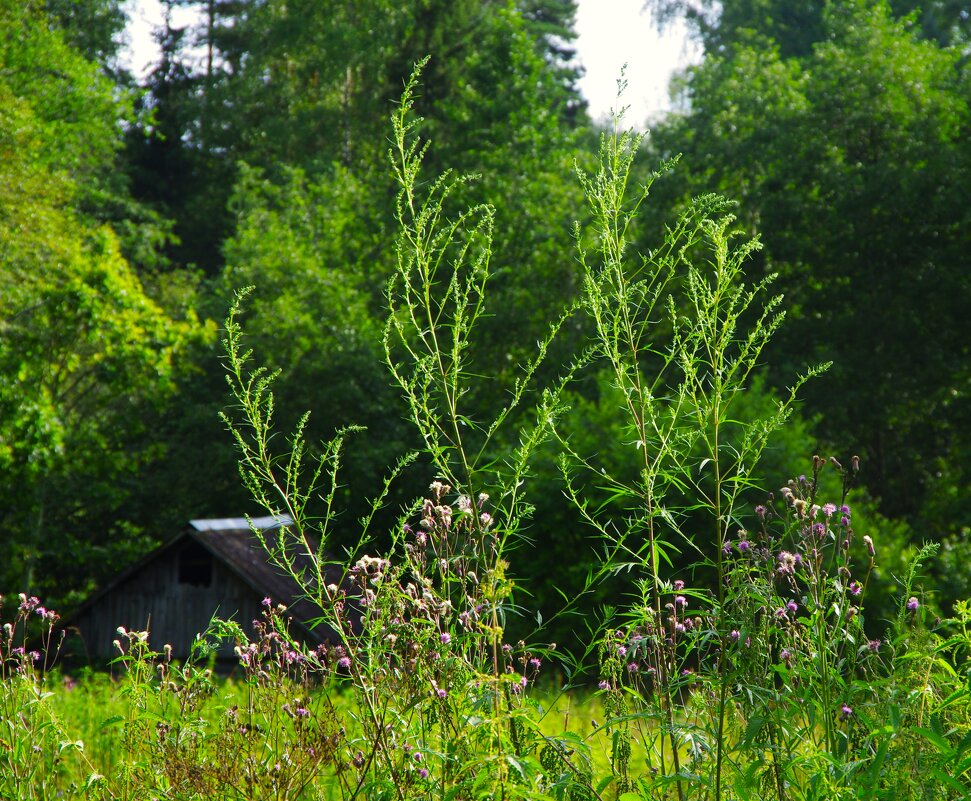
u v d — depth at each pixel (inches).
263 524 573.9
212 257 1562.5
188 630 742.5
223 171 1582.2
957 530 915.4
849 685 118.0
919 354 927.7
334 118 1567.4
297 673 141.8
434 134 1285.7
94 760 190.2
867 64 984.9
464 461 129.1
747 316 930.1
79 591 941.8
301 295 1023.6
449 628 126.0
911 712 111.6
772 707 120.3
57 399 847.7
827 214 937.5
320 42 1579.7
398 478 853.2
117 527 973.8
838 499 577.6
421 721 119.0
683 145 1026.1
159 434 1009.5
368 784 116.0
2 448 689.6
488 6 1454.2
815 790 105.0
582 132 1488.7
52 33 1098.1
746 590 118.0
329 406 912.9
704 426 123.7
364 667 125.3
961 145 938.1
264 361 930.1
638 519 127.7
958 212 907.4
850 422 932.0
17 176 842.8
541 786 117.7
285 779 124.2
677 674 120.6
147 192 1571.1
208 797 125.8
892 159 948.6
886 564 541.3
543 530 577.6
